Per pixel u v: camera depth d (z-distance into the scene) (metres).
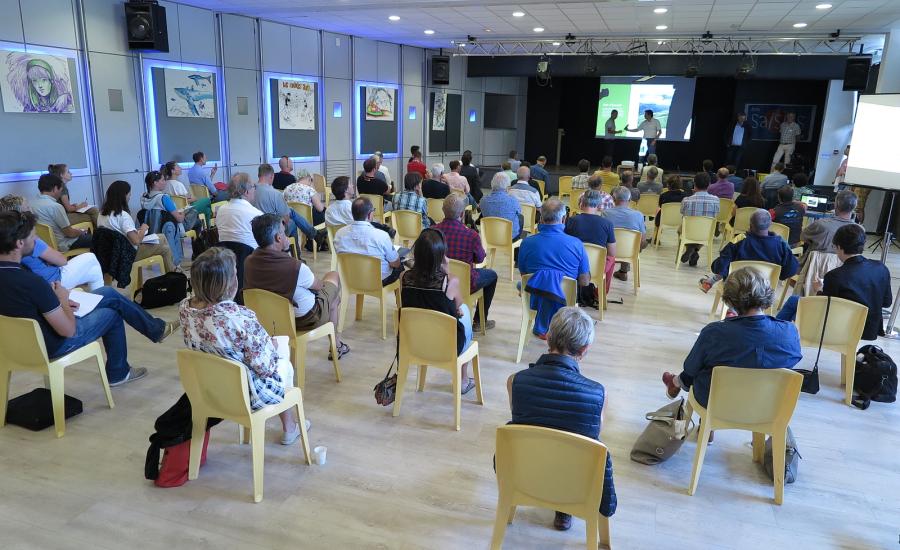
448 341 3.25
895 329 5.21
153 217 5.53
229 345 2.54
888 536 2.60
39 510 2.59
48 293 2.99
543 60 13.21
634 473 3.01
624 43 12.50
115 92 7.86
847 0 7.63
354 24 10.70
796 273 4.92
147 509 2.62
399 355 3.42
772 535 2.58
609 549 2.46
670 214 8.24
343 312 4.73
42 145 7.04
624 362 4.39
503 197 6.17
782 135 13.88
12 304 2.95
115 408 3.49
